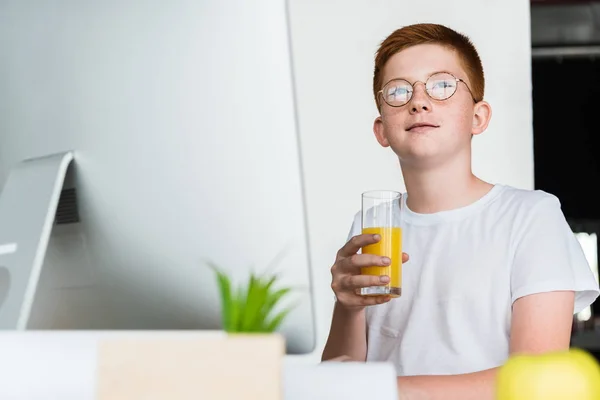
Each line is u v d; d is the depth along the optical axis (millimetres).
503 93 3012
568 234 1617
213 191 1020
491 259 1622
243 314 697
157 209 1051
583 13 4578
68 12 1084
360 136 3092
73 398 727
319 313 3037
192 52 1010
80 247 1110
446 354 1620
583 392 619
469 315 1617
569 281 1508
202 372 601
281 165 999
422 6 3064
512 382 633
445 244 1700
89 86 1076
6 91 1154
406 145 1760
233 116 1002
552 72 4793
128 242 1080
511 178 2996
